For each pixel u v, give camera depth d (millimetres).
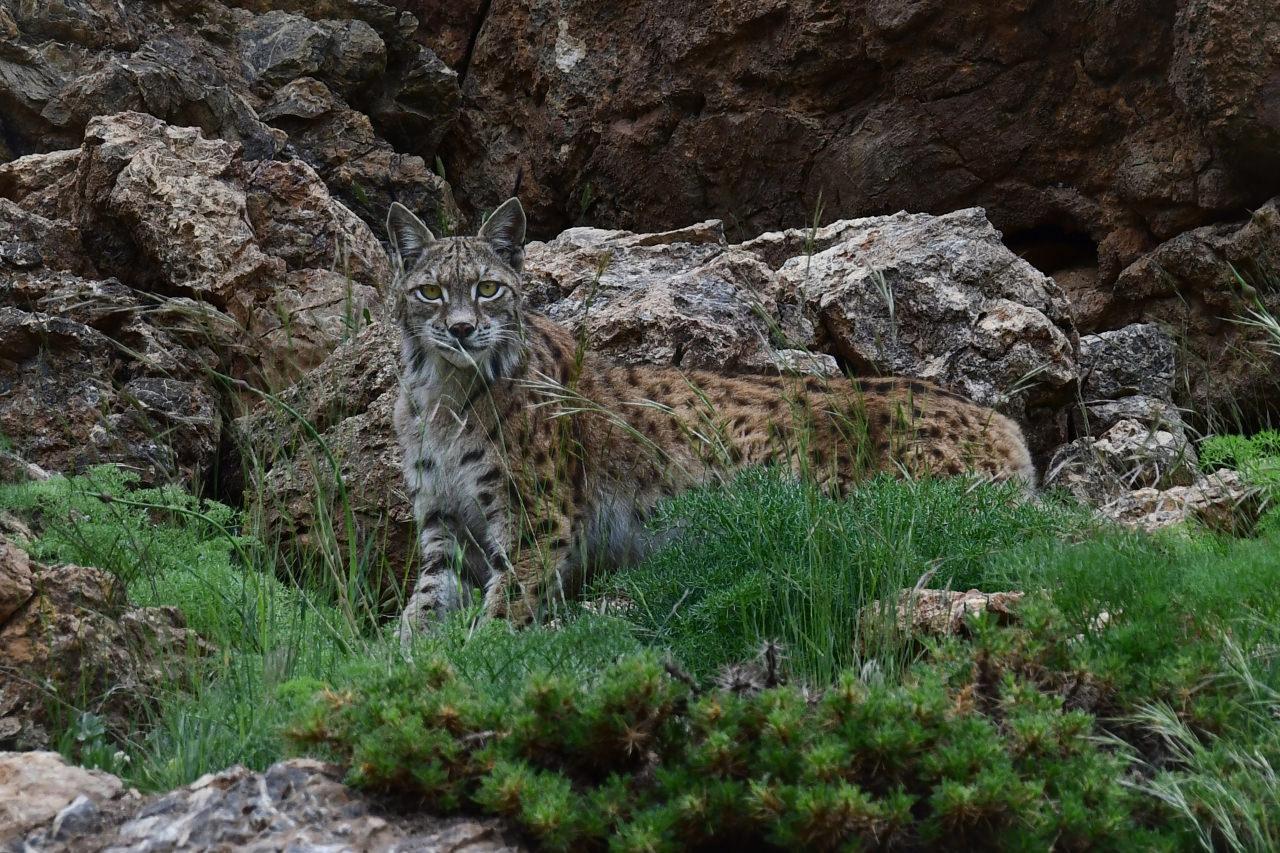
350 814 6656
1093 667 7777
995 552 10203
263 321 16594
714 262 16391
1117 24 20047
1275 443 12766
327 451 10438
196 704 8656
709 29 22828
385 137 24703
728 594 9648
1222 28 18156
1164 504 13062
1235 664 7812
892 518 10445
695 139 23234
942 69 21203
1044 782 6766
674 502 11023
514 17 25016
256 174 18000
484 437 12664
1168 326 19203
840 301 16172
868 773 6910
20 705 8289
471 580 13281
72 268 16859
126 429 14523
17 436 14312
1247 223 19000
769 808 6469
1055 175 21031
